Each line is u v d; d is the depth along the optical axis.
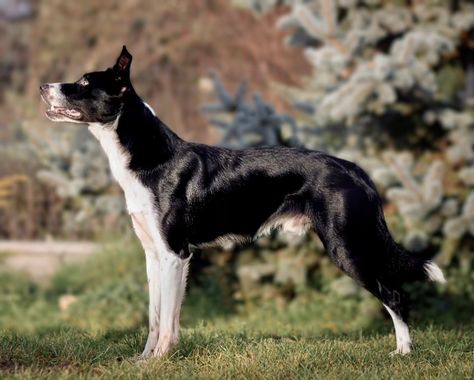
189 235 7.07
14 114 18.78
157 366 6.43
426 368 6.49
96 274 13.52
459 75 12.72
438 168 10.85
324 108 11.07
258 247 12.42
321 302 12.16
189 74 21.08
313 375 6.25
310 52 11.70
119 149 6.91
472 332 8.15
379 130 11.85
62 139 12.91
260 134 11.72
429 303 11.73
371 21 11.88
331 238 7.03
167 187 6.91
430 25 11.89
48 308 12.69
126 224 13.67
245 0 13.08
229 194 7.09
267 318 11.74
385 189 11.79
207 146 7.24
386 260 7.13
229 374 6.27
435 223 11.11
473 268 11.88
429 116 11.33
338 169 7.16
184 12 21.62
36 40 22.67
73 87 6.92
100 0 22.03
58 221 15.06
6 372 6.18
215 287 12.44
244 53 20.72
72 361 6.64
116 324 10.98
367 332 9.27
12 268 14.00
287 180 7.16
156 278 7.12
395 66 10.75
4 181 14.16
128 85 6.90
